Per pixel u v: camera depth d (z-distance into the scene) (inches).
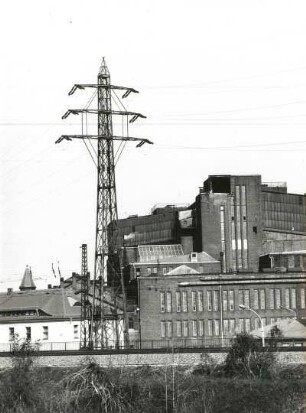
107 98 3831.2
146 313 5137.8
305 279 5211.6
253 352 2837.1
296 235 6333.7
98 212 3870.6
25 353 2925.7
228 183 6259.8
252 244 6141.7
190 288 5196.9
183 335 5157.5
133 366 2903.5
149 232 6727.4
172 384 2524.6
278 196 6451.8
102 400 2416.3
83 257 4655.5
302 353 2945.4
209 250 6082.7
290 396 2512.3
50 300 4904.0
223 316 5177.2
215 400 2485.2
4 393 2448.3
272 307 5196.9
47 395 2468.0
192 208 6643.7
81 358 3009.4
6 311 4913.9
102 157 3848.4
